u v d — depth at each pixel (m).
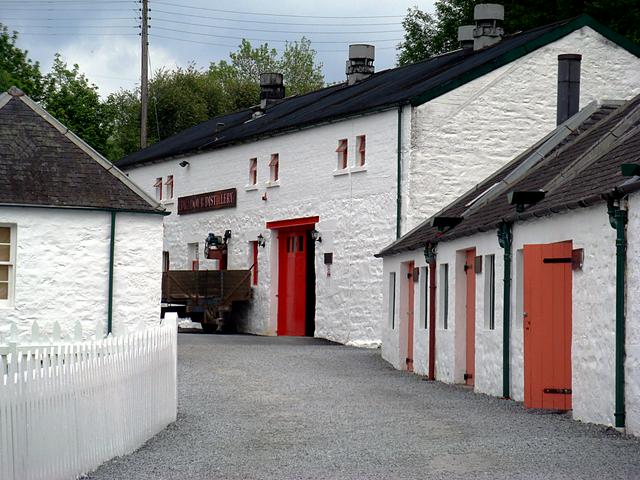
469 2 47.59
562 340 15.20
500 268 17.53
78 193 22.08
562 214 15.00
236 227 39.47
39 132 22.77
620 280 12.95
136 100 72.75
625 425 12.88
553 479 10.13
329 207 33.78
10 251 21.72
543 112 31.31
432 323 21.47
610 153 15.98
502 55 30.97
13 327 16.84
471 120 30.78
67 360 10.61
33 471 9.65
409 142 30.30
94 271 22.09
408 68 37.47
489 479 10.23
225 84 78.12
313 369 22.41
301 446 12.41
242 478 10.52
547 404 15.31
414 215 30.30
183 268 43.16
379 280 31.27
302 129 35.28
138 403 12.85
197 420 14.77
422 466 11.00
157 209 22.50
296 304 36.41
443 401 16.77
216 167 40.94
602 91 31.52
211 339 32.12
